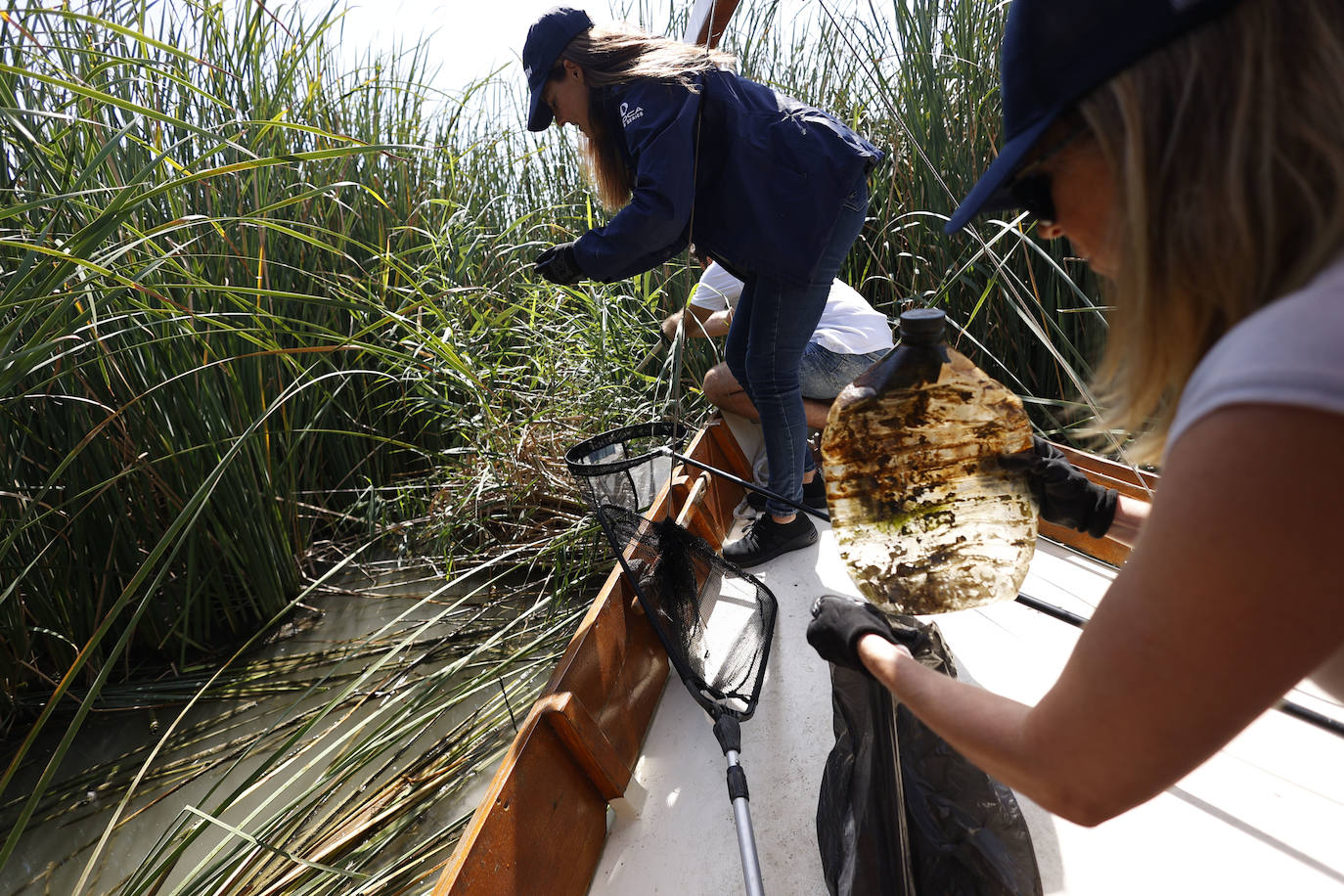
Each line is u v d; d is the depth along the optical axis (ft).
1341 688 2.25
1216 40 1.65
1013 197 2.23
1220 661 1.70
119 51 8.38
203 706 8.66
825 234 6.88
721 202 6.93
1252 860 4.62
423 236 12.26
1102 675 1.90
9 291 5.29
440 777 7.05
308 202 10.69
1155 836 4.82
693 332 10.34
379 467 12.38
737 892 4.99
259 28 10.30
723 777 5.80
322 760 7.64
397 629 9.52
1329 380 1.47
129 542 8.91
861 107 11.69
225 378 9.35
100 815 7.33
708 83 6.73
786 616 7.33
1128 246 1.88
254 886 6.15
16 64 7.00
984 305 10.22
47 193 7.25
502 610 9.55
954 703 2.65
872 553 3.61
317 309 10.89
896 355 3.47
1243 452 1.57
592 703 5.60
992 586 3.61
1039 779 2.19
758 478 9.73
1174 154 1.73
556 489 10.25
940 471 3.51
